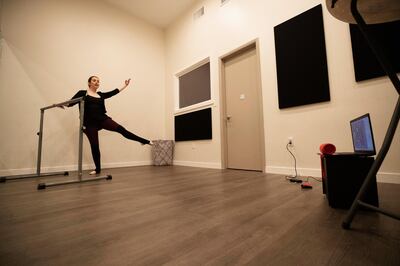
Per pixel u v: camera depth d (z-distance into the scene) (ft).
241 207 3.65
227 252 2.09
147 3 12.92
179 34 13.96
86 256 2.07
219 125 10.58
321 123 6.77
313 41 7.04
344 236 2.39
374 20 2.91
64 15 11.02
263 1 8.80
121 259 2.00
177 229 2.73
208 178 7.17
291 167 7.48
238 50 9.84
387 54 5.49
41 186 5.61
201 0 12.27
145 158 13.46
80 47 11.43
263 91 8.52
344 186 3.45
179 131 13.33
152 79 14.48
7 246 2.32
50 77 10.30
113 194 4.90
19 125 9.29
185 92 13.85
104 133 11.83
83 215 3.38
